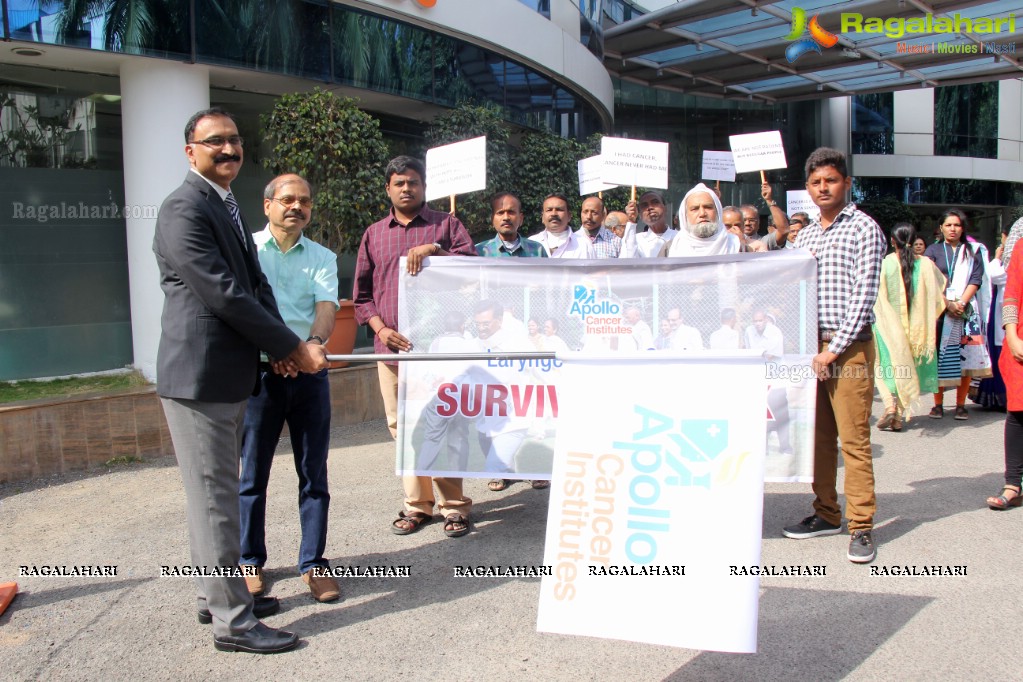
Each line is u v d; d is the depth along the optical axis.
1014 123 28.92
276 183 3.94
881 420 7.15
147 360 8.13
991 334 7.31
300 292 4.00
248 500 3.63
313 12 8.85
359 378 7.41
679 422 2.65
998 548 4.16
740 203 24.14
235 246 3.20
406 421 4.45
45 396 6.54
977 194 28.33
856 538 4.06
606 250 6.39
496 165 10.12
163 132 7.88
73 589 3.82
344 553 4.25
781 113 24.98
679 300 4.32
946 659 3.04
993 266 7.25
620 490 2.66
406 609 3.56
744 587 2.53
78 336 8.41
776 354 4.25
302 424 3.72
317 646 3.23
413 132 11.79
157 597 3.74
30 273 8.09
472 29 10.62
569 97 13.86
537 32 12.03
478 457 4.40
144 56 7.55
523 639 3.27
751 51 15.80
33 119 8.13
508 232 5.19
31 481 5.52
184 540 4.45
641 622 2.57
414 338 4.47
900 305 6.98
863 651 3.11
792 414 4.25
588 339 4.37
